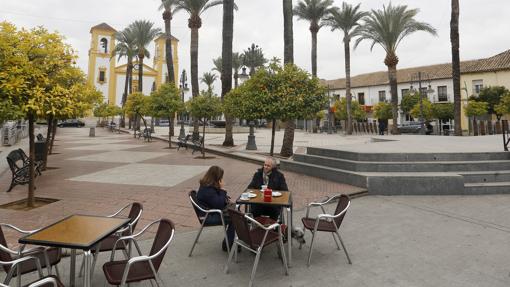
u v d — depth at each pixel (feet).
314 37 95.04
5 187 24.50
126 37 125.80
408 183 22.88
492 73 111.04
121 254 12.66
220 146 55.88
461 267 11.44
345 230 15.52
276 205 11.92
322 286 10.21
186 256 12.53
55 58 17.78
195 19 64.69
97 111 120.06
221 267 11.60
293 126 41.29
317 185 25.59
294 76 32.99
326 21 97.35
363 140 71.05
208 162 39.34
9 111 14.79
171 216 17.40
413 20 82.79
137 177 28.68
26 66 15.78
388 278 10.71
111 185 25.17
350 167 26.66
